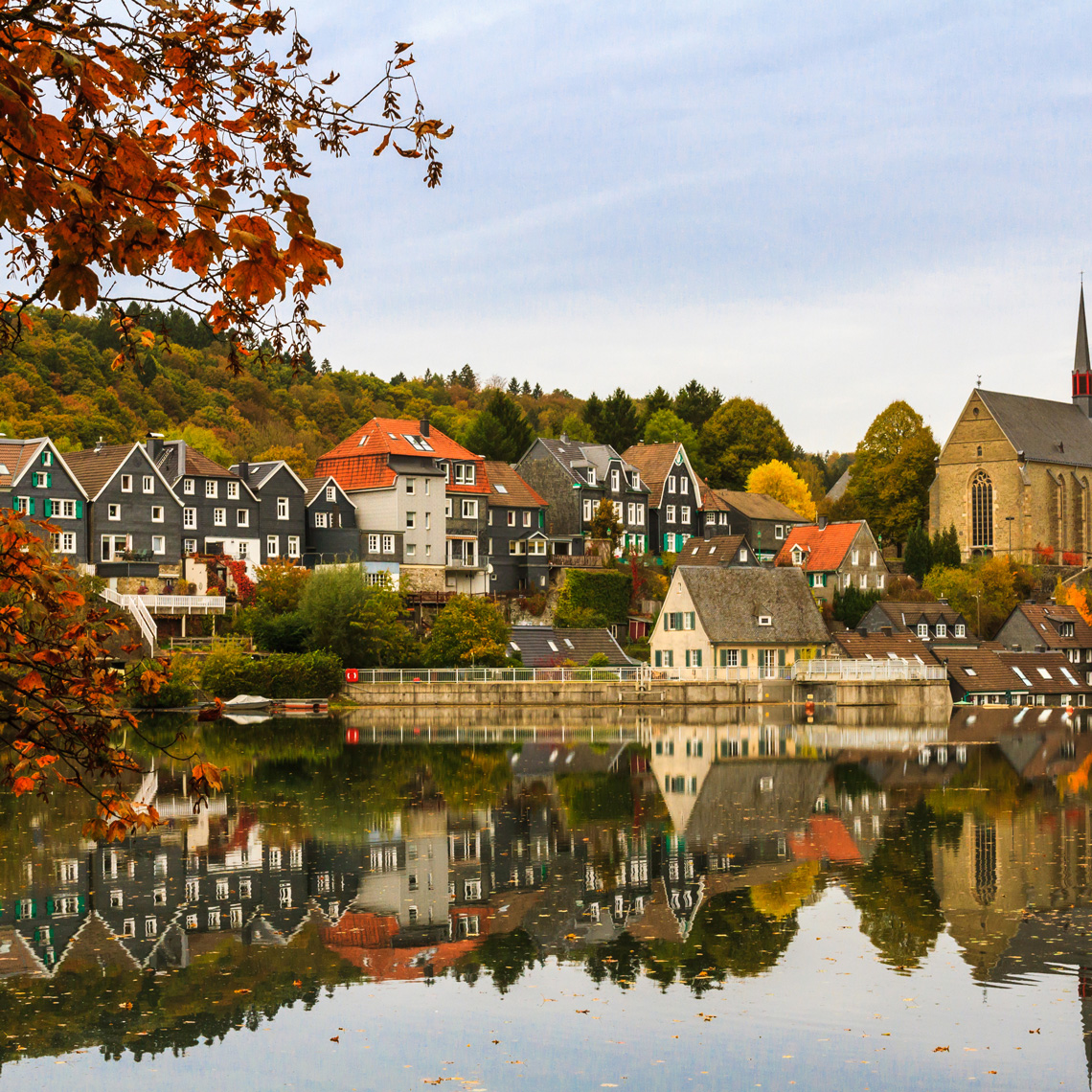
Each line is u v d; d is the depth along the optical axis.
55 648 10.94
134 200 8.42
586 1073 20.52
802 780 57.41
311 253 8.76
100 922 29.81
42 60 8.55
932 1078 20.16
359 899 32.28
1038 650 119.81
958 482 153.62
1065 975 25.47
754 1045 21.66
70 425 141.12
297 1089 19.81
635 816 46.03
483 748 71.12
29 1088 20.06
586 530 127.62
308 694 88.50
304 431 179.75
